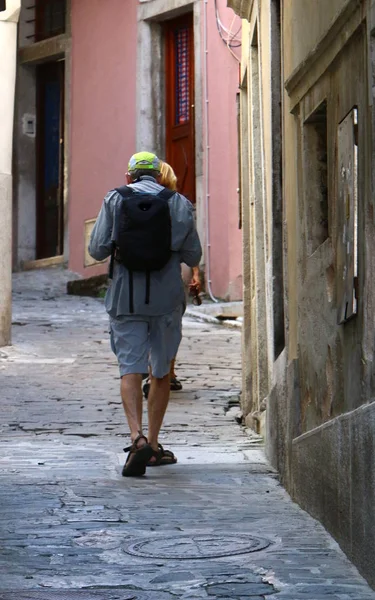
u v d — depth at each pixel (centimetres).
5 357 3472
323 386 1389
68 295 5728
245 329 2494
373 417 1031
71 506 1487
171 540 1276
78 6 6372
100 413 2567
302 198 1581
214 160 5372
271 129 1977
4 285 3694
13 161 6681
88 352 3597
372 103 1062
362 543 1104
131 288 1814
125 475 1767
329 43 1306
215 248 5300
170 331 1866
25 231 6669
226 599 1027
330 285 1353
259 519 1402
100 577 1106
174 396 2795
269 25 1986
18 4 3719
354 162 1156
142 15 5925
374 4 1045
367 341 1100
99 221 1855
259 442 2183
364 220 1112
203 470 1841
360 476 1104
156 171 1908
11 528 1338
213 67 5409
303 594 1043
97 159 6188
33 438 2255
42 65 6750
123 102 6031
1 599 1020
